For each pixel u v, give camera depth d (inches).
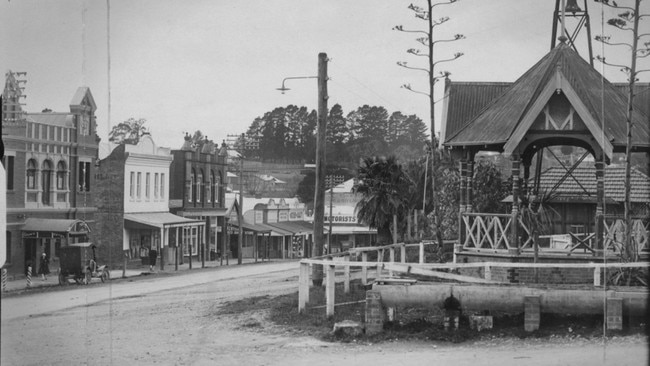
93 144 2146.9
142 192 2546.8
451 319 662.5
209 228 3110.2
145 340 706.8
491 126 893.2
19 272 1823.3
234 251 3302.2
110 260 2365.9
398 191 1781.5
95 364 601.9
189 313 893.2
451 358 579.8
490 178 1507.1
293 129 4842.5
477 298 654.5
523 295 648.4
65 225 1860.2
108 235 2386.8
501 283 696.4
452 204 1585.9
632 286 706.2
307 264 783.1
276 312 806.5
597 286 675.4
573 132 810.8
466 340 641.0
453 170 1646.2
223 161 3228.3
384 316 683.4
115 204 2395.4
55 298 1192.8
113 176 2409.0
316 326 720.3
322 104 1106.7
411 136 4894.2
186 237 2886.3
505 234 860.0
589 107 818.8
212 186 3139.8
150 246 2571.4
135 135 3166.8
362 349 624.1
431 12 1136.8
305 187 4596.5
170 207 2842.0
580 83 860.6
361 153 4766.2
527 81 919.7
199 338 698.2
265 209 3553.2
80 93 2087.8
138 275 1956.2
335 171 4554.6
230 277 1706.4
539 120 820.0
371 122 4889.3
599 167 805.2
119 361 610.9
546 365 545.3
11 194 1820.9
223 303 979.9
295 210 3882.9
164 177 2706.7
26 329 793.6
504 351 597.3
